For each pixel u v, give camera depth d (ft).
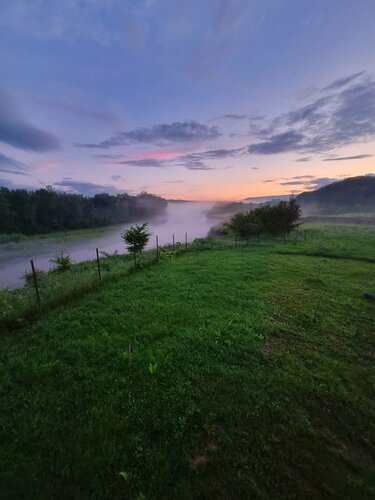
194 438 9.32
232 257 45.98
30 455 8.50
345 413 10.69
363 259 43.60
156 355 14.55
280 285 28.43
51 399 11.03
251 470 8.20
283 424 10.03
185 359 14.20
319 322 19.40
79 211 210.79
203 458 8.58
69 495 7.37
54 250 101.96
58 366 13.37
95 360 14.01
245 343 15.99
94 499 7.29
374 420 10.43
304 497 7.50
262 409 10.73
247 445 9.07
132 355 14.48
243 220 75.97
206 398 11.30
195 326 18.33
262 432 9.64
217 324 18.53
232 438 9.36
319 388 12.09
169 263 40.98
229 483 7.79
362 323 19.42
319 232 87.76
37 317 19.54
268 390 11.85
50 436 9.24
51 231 176.96
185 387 11.98
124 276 32.45
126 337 16.58
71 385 12.00
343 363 14.35
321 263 40.45
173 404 10.89
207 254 50.42
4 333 17.04
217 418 10.28
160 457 8.51
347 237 73.46
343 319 20.02
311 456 8.73
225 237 89.40
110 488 7.57
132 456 8.53
